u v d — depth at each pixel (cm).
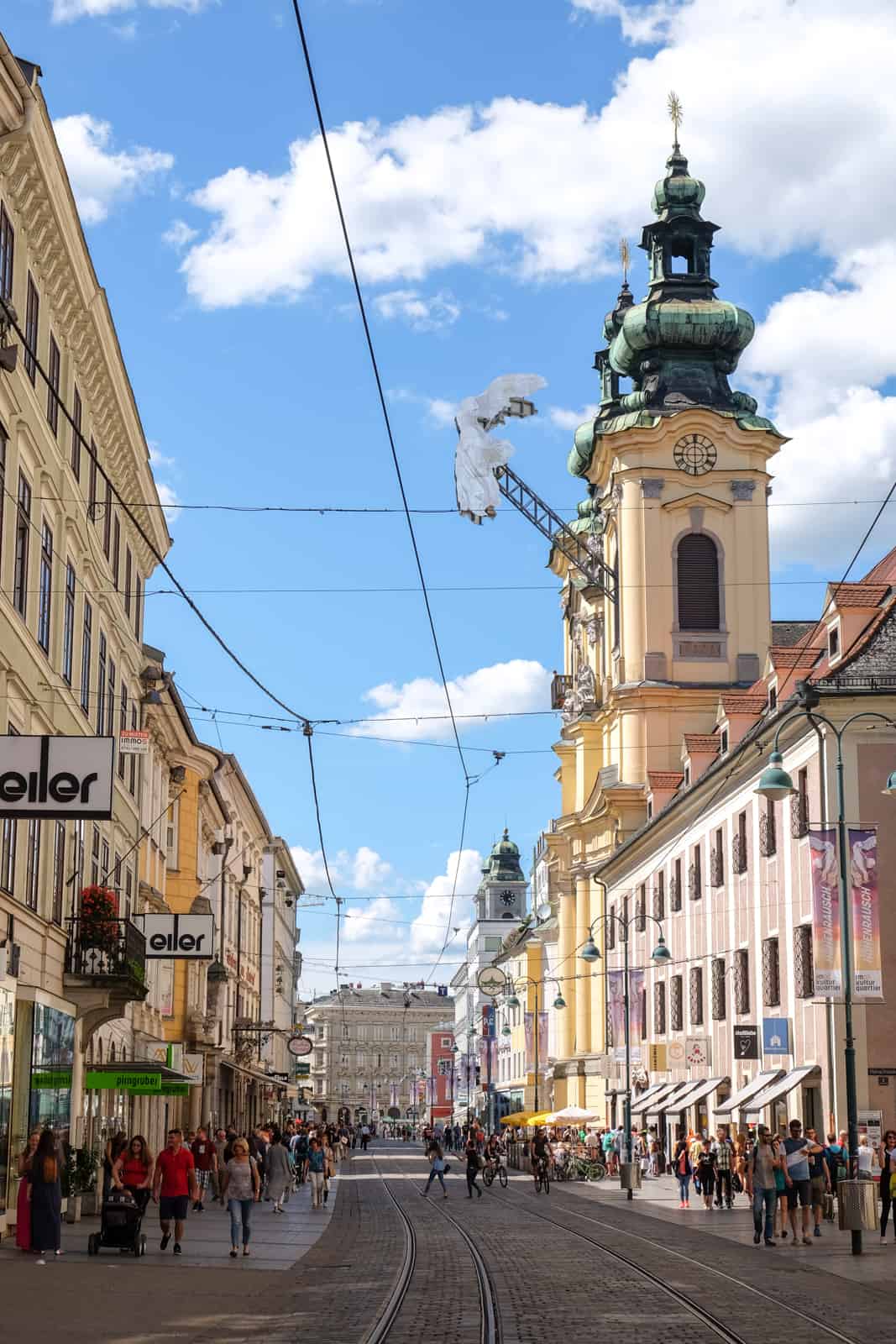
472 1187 5303
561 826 8762
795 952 4709
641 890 7094
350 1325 1861
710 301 8269
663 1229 3625
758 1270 2588
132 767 4806
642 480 7981
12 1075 2956
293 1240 3309
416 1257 2895
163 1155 2859
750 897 5300
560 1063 8862
